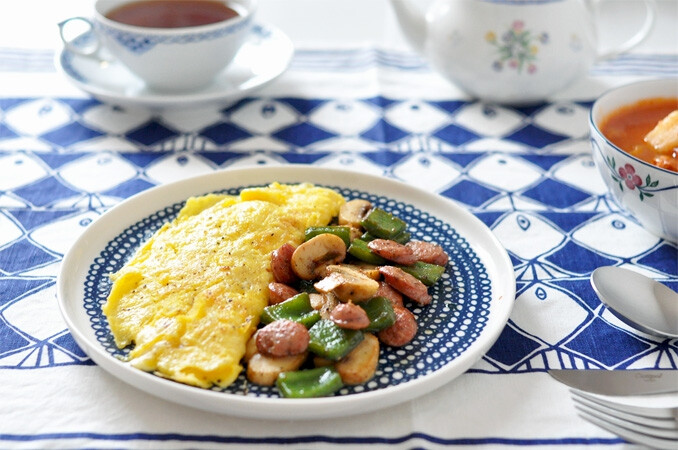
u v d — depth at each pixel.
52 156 0.75
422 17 0.84
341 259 0.59
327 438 0.50
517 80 0.81
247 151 0.77
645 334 0.57
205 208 0.65
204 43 0.77
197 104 0.79
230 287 0.57
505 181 0.73
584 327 0.58
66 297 0.56
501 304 0.57
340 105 0.85
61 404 0.52
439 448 0.50
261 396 0.51
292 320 0.54
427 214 0.65
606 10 1.04
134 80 0.83
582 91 0.87
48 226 0.66
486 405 0.52
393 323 0.54
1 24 0.98
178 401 0.50
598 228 0.68
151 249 0.60
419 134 0.80
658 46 0.95
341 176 0.69
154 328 0.54
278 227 0.61
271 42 0.88
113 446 0.50
